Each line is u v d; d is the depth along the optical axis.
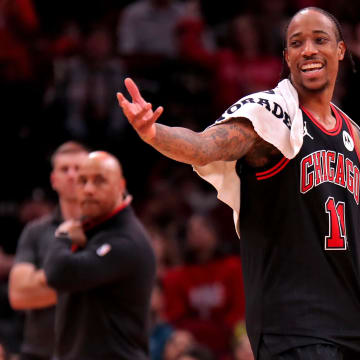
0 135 25.14
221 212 24.38
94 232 12.83
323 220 8.21
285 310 8.12
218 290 19.58
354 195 8.58
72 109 25.28
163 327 18.30
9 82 25.55
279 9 27.92
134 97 7.05
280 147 7.92
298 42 8.54
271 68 26.34
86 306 12.52
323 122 8.63
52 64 25.94
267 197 8.27
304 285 8.14
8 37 25.73
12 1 25.61
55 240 12.68
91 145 25.28
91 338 12.47
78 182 12.96
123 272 12.47
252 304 8.38
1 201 24.72
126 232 12.70
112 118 25.47
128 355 12.53
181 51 26.55
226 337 19.23
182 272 19.77
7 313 19.08
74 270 12.21
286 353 8.05
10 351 18.52
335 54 8.53
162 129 7.22
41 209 23.39
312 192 8.20
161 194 24.19
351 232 8.40
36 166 25.12
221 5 31.27
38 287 13.76
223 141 7.64
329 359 7.93
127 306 12.61
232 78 25.86
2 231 23.19
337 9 27.48
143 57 26.17
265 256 8.31
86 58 25.55
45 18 28.62
